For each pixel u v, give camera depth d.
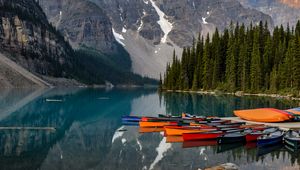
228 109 79.62
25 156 37.03
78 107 87.31
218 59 145.38
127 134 50.12
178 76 167.75
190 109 80.81
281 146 43.16
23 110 77.12
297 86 110.50
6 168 32.78
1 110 75.75
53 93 147.12
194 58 161.62
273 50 137.88
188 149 41.16
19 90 163.25
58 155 37.81
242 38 148.75
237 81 136.88
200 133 45.34
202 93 141.38
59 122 61.06
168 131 48.97
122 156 37.88
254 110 59.88
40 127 54.91
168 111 78.06
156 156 37.94
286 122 56.53
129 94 162.38
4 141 43.97
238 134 44.28
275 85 121.44
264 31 151.00
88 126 57.34
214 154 38.94
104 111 79.50
